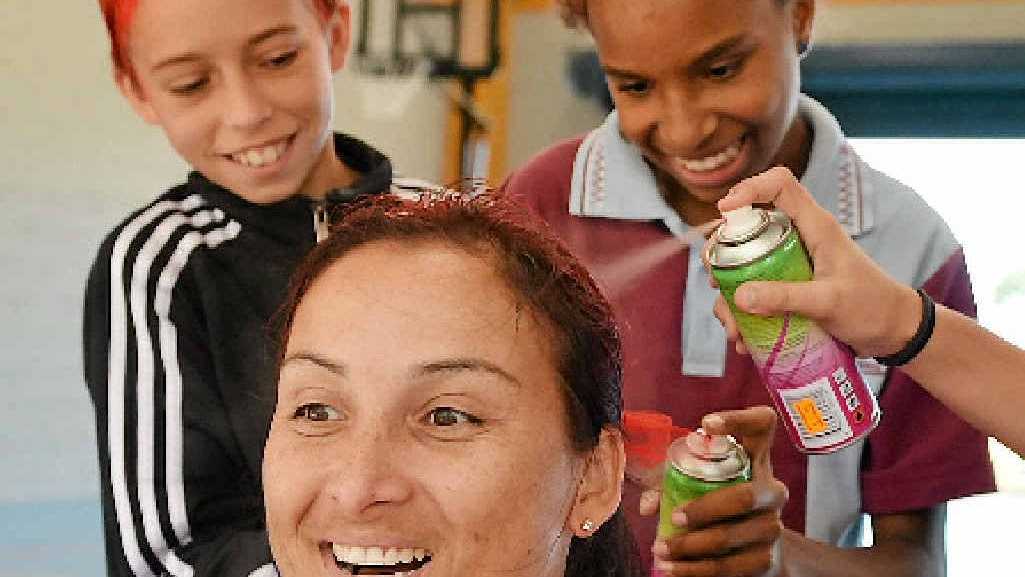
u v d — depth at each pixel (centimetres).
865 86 264
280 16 141
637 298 163
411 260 101
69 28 225
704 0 138
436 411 98
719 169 148
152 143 234
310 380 99
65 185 225
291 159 146
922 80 261
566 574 112
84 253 227
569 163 175
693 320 160
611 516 111
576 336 102
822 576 143
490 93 264
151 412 139
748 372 159
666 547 127
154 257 144
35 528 219
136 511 138
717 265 123
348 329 98
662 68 142
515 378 99
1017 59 255
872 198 164
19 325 220
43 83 223
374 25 255
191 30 138
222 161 145
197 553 136
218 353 143
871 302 123
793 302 120
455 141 264
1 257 218
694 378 160
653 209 165
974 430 158
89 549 224
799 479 160
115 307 142
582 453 103
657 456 136
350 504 94
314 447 97
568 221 170
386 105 256
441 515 95
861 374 128
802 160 166
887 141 267
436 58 262
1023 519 264
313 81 145
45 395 222
